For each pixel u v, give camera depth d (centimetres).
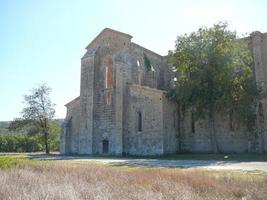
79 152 4944
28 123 6475
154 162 3084
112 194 969
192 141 4581
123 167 2289
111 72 4994
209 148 4441
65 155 4834
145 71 5178
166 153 4250
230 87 3916
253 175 1630
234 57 4022
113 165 2612
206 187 1138
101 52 5091
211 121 4356
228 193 1053
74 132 5175
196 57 4109
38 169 1816
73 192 955
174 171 1684
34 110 6488
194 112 4197
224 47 4012
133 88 4581
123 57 4747
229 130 4409
